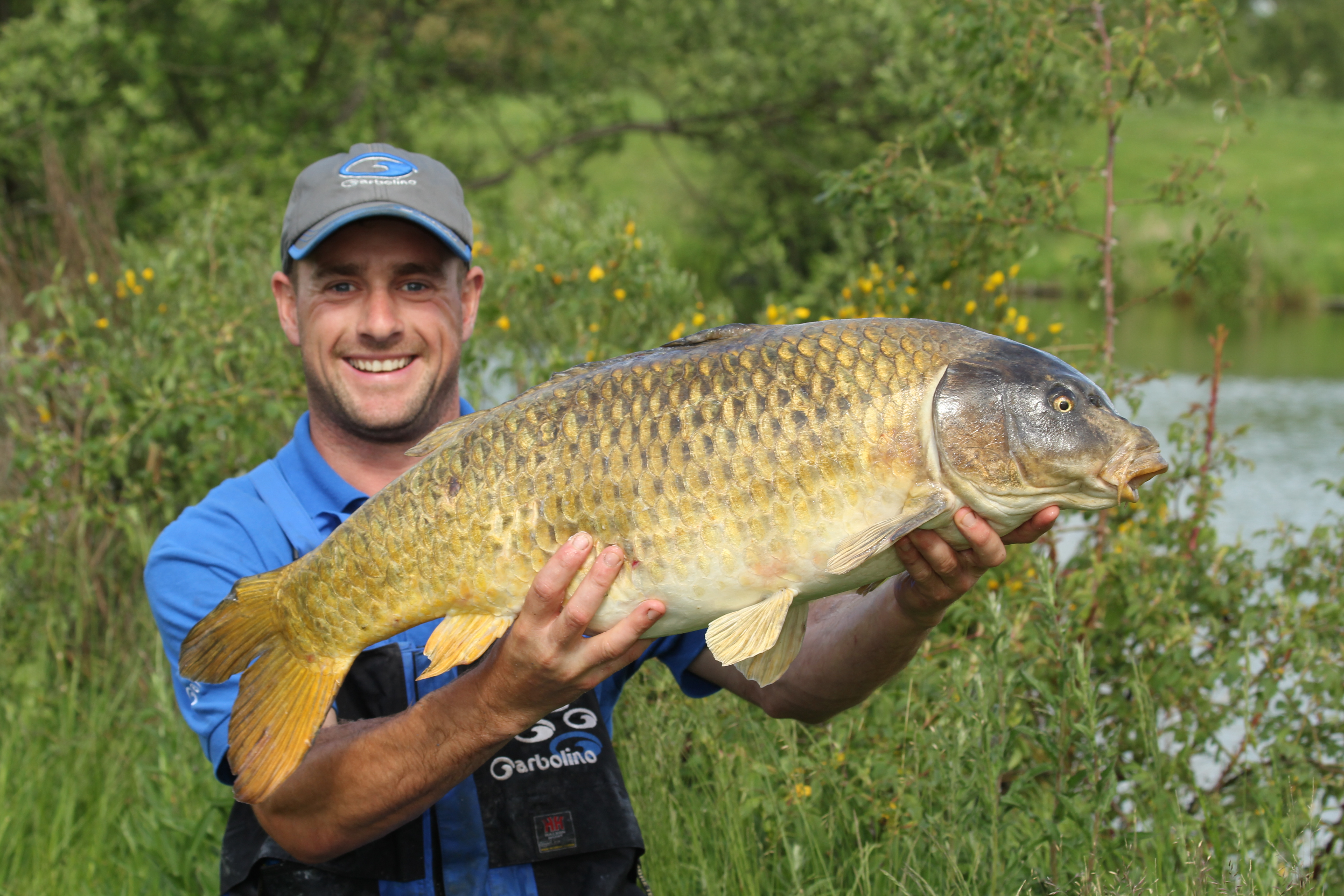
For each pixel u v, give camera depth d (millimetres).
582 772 2357
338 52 11570
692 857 3268
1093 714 2732
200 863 3498
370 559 2053
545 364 4949
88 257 5621
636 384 1961
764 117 11898
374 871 2250
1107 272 4461
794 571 1908
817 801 3227
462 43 12391
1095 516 4391
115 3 9609
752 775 3209
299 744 2068
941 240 4676
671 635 2006
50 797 3992
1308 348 16312
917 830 2980
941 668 3680
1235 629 3967
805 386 1898
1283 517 7625
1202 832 3256
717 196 13812
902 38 10203
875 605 2268
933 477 1885
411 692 2348
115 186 7336
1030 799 3285
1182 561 3975
